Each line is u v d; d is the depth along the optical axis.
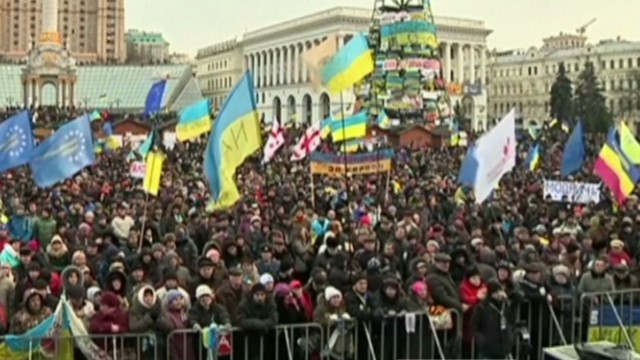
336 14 125.94
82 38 185.00
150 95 57.81
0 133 19.86
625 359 8.34
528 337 12.40
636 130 130.50
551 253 15.42
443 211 22.55
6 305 11.70
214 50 170.88
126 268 13.55
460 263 13.34
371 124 59.00
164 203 21.81
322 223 18.59
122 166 37.41
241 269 12.59
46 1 135.50
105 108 133.75
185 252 15.27
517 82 161.88
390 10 63.75
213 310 11.25
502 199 24.36
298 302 11.82
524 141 58.06
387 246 14.82
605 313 12.99
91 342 10.56
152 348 10.78
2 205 21.88
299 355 11.52
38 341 10.34
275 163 37.53
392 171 32.78
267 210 21.62
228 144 14.79
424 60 63.31
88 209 20.55
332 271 12.64
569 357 8.81
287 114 139.88
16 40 181.75
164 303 11.03
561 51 155.88
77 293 11.59
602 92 133.50
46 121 73.62
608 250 16.02
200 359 11.10
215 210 18.48
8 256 13.59
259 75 151.50
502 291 12.04
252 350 11.20
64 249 14.32
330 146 39.16
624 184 19.80
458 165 39.69
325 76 20.28
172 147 48.09
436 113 63.78
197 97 136.00
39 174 18.25
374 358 11.32
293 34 138.75
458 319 12.05
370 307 11.62
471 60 134.12
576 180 29.61
